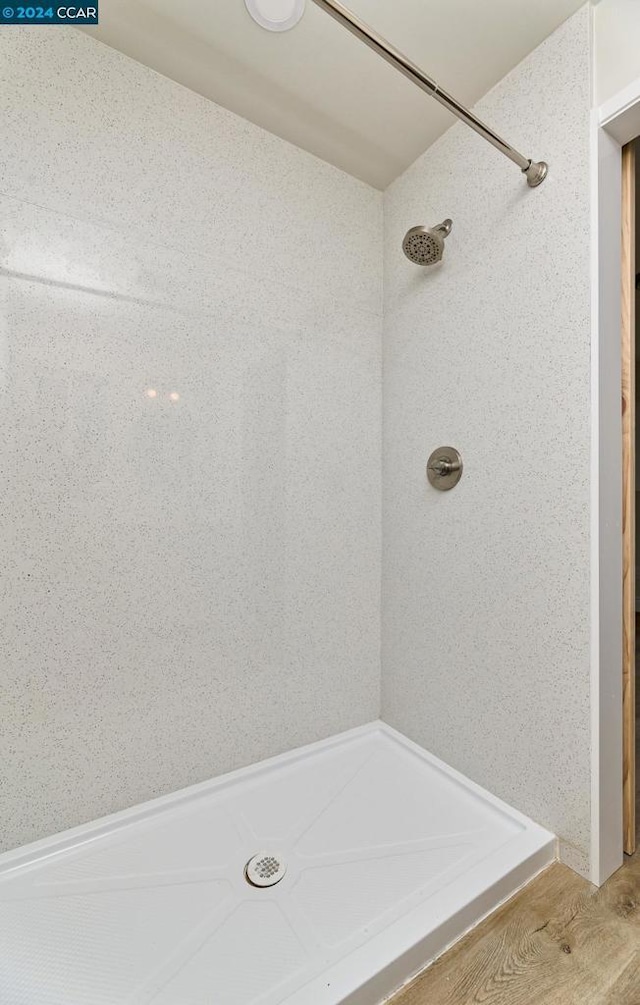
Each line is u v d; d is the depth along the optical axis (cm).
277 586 145
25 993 79
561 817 109
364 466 164
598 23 101
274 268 143
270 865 106
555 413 110
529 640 116
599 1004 78
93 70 114
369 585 166
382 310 167
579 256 104
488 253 127
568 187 106
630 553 110
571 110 106
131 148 120
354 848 111
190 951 86
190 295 128
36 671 109
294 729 150
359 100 130
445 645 142
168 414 125
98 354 115
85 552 114
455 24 108
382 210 168
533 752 116
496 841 112
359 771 142
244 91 128
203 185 130
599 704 102
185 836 116
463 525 135
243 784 136
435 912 91
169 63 120
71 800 114
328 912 94
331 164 155
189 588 129
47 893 99
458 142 137
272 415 143
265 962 83
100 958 85
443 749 143
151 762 125
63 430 111
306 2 103
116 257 118
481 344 129
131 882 102
